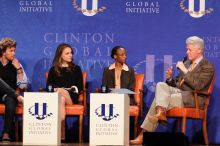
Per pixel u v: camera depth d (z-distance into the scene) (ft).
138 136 29.12
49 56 33.99
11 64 31.89
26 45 34.06
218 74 33.09
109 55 33.76
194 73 29.89
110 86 31.83
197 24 33.35
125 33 33.68
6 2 34.14
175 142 25.30
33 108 23.91
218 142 32.99
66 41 33.94
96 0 33.83
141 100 31.22
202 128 32.01
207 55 33.24
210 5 33.24
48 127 23.86
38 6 34.09
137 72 33.58
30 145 23.63
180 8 33.42
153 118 28.53
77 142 31.78
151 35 33.60
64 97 30.30
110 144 23.72
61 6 34.01
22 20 34.09
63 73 31.60
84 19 33.94
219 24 33.19
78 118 33.63
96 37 33.83
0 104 30.27
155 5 33.58
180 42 33.42
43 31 34.04
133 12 33.65
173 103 29.17
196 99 29.25
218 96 33.01
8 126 29.45
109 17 33.78
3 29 34.06
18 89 31.94
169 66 33.40
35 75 33.99
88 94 33.63
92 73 33.78
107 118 23.73
